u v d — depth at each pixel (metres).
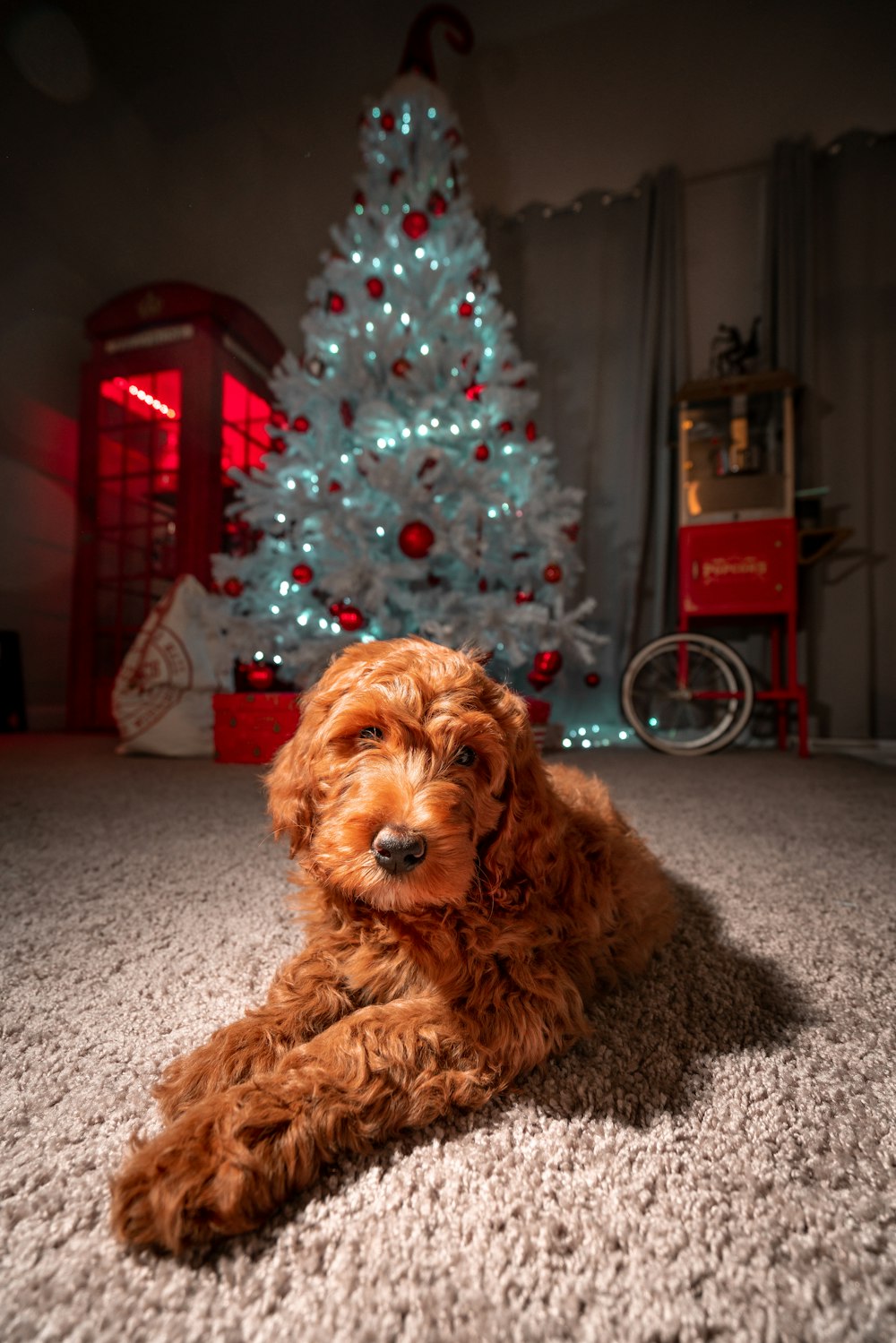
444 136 4.56
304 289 6.07
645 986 1.17
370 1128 0.75
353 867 0.89
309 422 4.34
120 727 4.16
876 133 4.96
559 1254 0.62
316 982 0.98
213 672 4.18
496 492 4.07
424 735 0.96
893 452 4.94
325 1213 0.66
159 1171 0.65
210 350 5.54
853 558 4.95
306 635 4.25
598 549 5.47
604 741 5.22
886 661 4.95
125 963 1.21
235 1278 0.59
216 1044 0.86
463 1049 0.85
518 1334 0.54
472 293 4.43
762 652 5.07
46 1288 0.58
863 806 2.66
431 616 3.95
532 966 0.94
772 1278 0.60
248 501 4.21
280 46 4.90
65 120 5.07
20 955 1.24
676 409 4.71
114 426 5.82
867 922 1.47
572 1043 0.94
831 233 5.05
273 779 1.13
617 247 5.42
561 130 5.28
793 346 4.95
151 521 5.73
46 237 5.56
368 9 4.71
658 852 2.00
